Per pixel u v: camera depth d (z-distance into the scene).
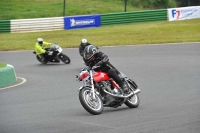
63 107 18.59
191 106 17.75
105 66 16.92
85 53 16.67
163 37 52.69
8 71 26.84
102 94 16.80
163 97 20.36
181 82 24.84
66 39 53.94
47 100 20.58
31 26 59.16
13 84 26.72
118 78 16.91
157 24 63.22
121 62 34.66
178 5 83.12
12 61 38.69
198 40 48.50
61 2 78.44
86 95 16.38
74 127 14.52
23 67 34.84
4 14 70.69
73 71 31.33
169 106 17.97
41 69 33.31
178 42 47.72
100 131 13.83
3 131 14.45
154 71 29.59
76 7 76.44
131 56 38.16
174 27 60.34
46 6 75.75
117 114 16.53
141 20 64.56
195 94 20.83
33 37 55.66
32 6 75.31
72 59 38.19
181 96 20.44
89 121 15.38
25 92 23.36
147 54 39.06
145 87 23.64
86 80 16.58
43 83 26.44
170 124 14.47
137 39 51.75
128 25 63.22
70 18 60.91
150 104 18.62
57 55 35.75
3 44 50.88
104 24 62.62
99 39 53.06
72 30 60.41
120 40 51.47
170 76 27.23
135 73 29.08
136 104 17.91
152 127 14.12
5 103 20.23
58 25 60.41
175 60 34.72
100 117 16.03
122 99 17.00
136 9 79.75
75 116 16.45
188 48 42.19
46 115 16.92
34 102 20.19
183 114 16.11
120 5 80.69
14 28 58.47
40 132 14.02
